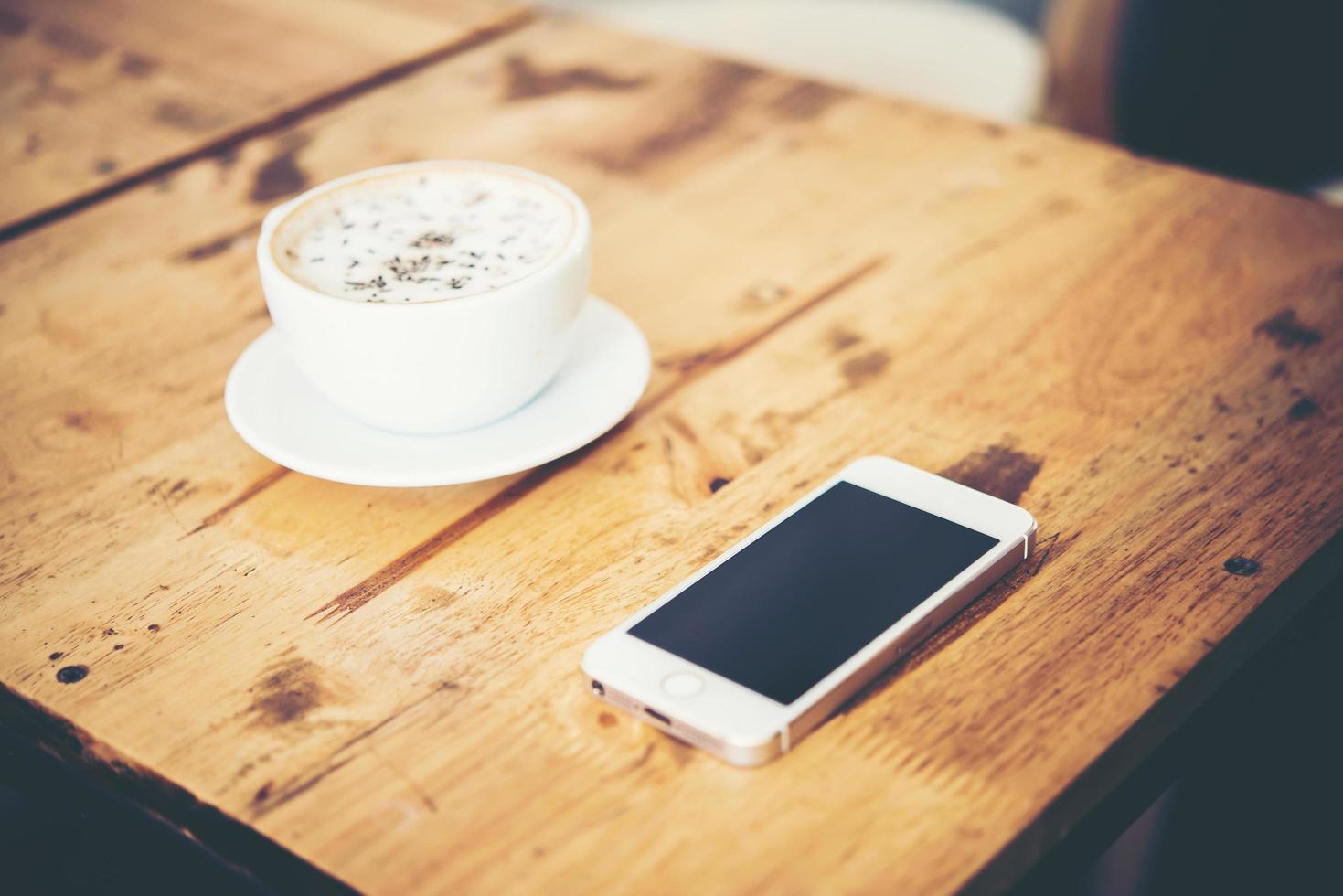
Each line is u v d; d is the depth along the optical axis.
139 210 0.81
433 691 0.58
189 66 0.92
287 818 0.55
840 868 0.54
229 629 0.60
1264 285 0.72
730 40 1.36
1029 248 0.75
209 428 0.68
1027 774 0.55
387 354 0.61
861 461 0.64
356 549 0.63
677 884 0.53
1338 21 1.14
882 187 0.80
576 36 0.94
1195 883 0.81
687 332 0.72
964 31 1.36
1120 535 0.62
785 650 0.58
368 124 0.86
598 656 0.58
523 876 0.54
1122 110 1.20
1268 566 0.61
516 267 0.63
